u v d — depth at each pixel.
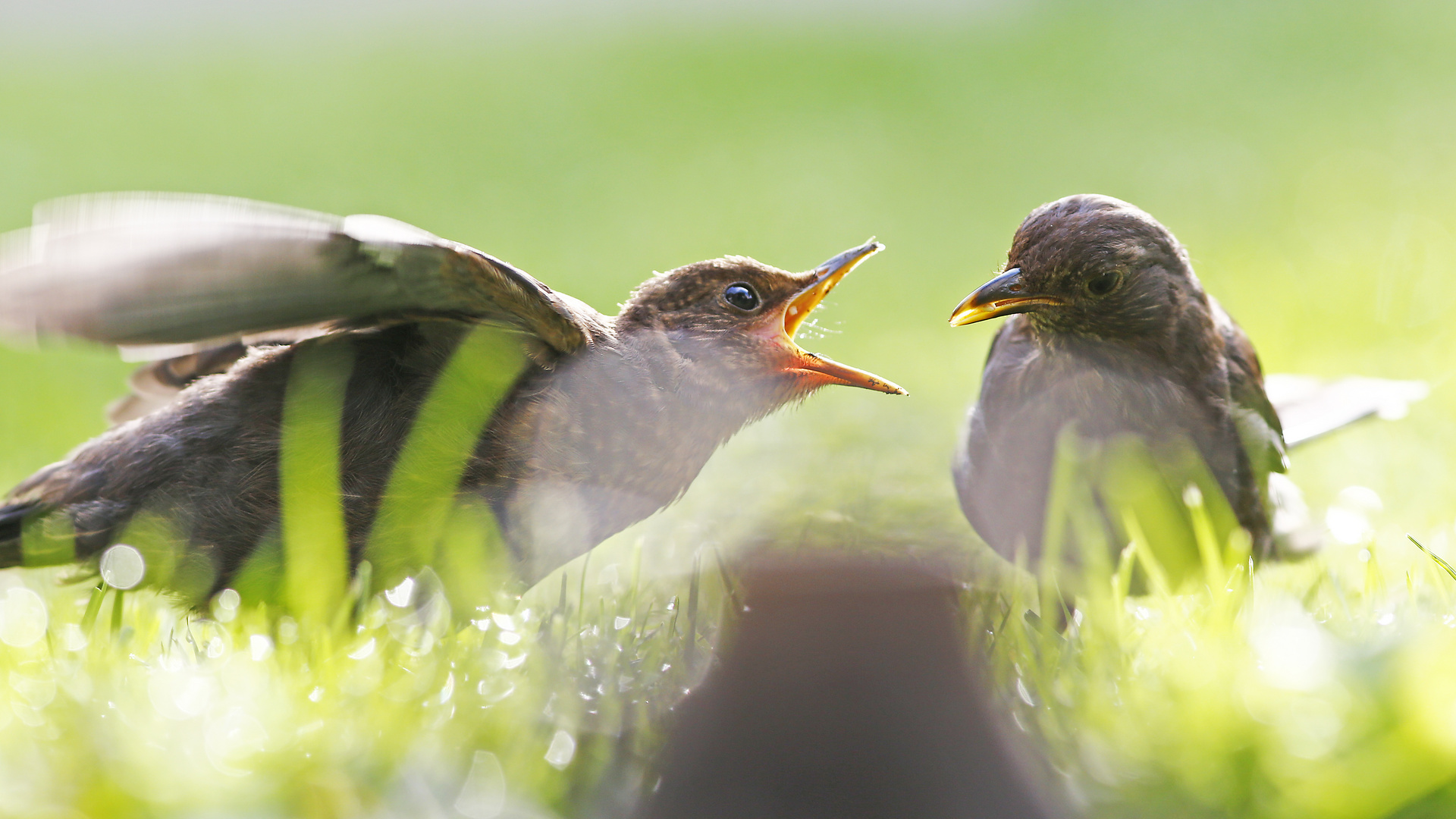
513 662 7.03
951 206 33.75
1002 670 6.43
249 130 43.69
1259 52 51.72
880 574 4.91
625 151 41.62
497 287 8.00
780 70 55.03
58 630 7.65
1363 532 9.11
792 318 9.78
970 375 19.77
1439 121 37.00
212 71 58.50
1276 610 7.55
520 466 8.40
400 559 8.34
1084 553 8.73
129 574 8.43
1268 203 30.34
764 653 4.75
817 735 4.67
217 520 8.35
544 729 6.38
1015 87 50.03
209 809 5.64
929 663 4.75
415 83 54.00
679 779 4.96
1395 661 5.98
